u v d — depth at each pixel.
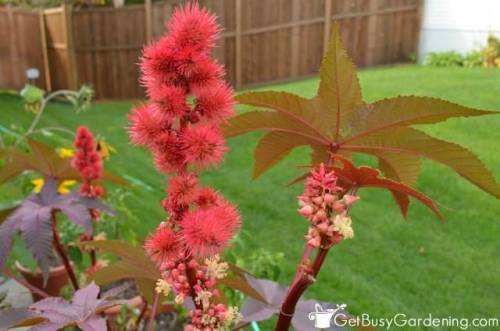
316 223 0.93
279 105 1.12
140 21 10.56
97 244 1.33
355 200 0.93
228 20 10.62
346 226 0.90
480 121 7.14
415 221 5.02
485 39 11.48
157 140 0.88
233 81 10.98
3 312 1.43
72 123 8.89
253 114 1.16
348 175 1.04
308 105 1.12
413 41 11.98
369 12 11.42
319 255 0.98
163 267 0.95
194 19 0.88
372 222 5.01
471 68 10.80
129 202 5.27
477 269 4.22
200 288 0.96
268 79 11.25
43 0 12.39
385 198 5.52
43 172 2.09
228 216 0.89
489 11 11.34
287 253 4.44
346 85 1.08
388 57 11.88
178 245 0.91
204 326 0.98
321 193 0.94
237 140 7.20
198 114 0.92
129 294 3.16
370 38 11.61
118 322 2.48
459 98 8.23
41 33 11.16
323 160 1.25
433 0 11.73
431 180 5.64
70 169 2.06
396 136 1.09
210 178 6.12
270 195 5.67
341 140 1.15
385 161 1.21
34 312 1.44
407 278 4.09
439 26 11.77
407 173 1.21
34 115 9.30
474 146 6.41
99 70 10.89
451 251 4.50
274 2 10.90
